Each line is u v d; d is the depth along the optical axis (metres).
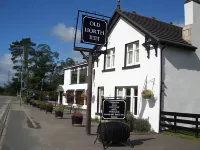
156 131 12.45
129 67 14.95
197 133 10.88
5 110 25.94
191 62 13.94
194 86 13.94
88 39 11.29
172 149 8.52
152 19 16.47
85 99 28.08
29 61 63.12
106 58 17.67
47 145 8.88
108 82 16.92
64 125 14.16
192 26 14.07
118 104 9.61
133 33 14.98
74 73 32.34
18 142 9.37
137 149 8.47
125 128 8.88
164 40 12.63
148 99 13.23
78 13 11.27
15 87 85.06
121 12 15.88
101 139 8.81
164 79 12.82
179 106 13.23
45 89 61.94
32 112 23.17
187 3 14.49
